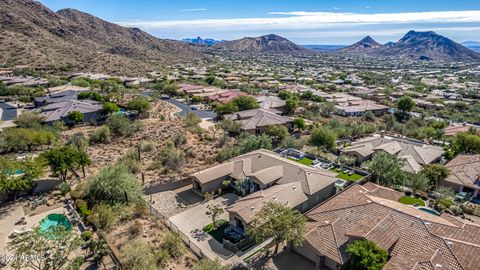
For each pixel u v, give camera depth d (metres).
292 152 59.16
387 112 109.00
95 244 26.97
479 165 50.44
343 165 52.78
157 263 27.16
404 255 26.92
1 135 54.66
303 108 106.88
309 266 29.02
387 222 30.28
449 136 73.50
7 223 31.75
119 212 33.72
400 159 51.69
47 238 24.98
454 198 43.66
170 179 44.59
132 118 78.88
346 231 30.30
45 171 43.53
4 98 99.19
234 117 81.94
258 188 41.75
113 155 53.62
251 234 29.30
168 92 122.94
